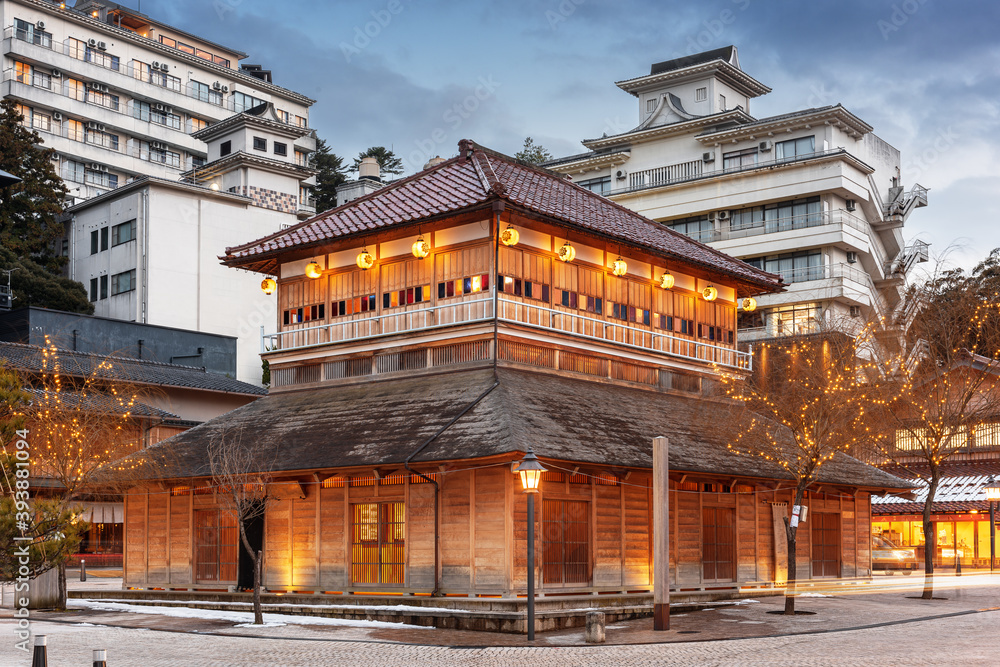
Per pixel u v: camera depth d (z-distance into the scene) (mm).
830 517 36031
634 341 32750
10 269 63219
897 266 69375
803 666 17312
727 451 30344
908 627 23422
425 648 20422
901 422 33656
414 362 29906
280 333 33500
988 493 38531
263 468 27141
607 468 25812
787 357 37875
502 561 24562
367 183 78875
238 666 17781
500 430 24219
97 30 87250
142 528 32094
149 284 64000
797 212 66938
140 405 43844
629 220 36125
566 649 20234
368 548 27328
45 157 70000
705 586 30219
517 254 29078
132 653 19484
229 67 102375
